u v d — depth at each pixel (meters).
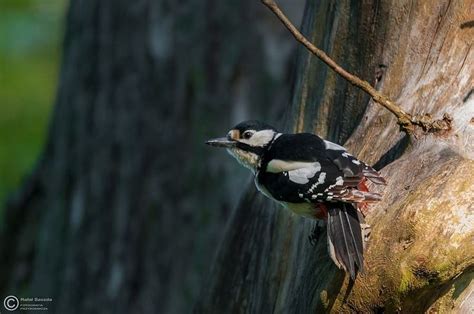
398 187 7.76
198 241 14.50
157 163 14.78
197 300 10.66
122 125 14.98
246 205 10.11
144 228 14.86
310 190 7.70
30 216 16.20
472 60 8.34
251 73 14.48
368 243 7.55
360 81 8.02
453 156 7.74
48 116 18.73
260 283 9.77
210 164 14.47
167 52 14.69
